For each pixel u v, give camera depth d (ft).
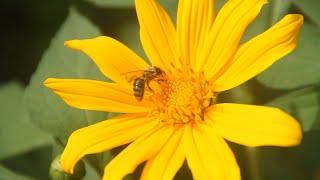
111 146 0.80
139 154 0.78
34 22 1.30
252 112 0.76
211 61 0.83
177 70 0.85
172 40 0.86
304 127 0.84
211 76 0.83
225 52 0.81
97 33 0.92
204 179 0.74
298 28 0.76
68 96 0.82
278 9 0.90
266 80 0.87
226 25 0.81
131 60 0.85
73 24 0.92
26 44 1.29
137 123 0.83
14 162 1.10
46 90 0.90
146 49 0.86
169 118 0.83
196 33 0.85
